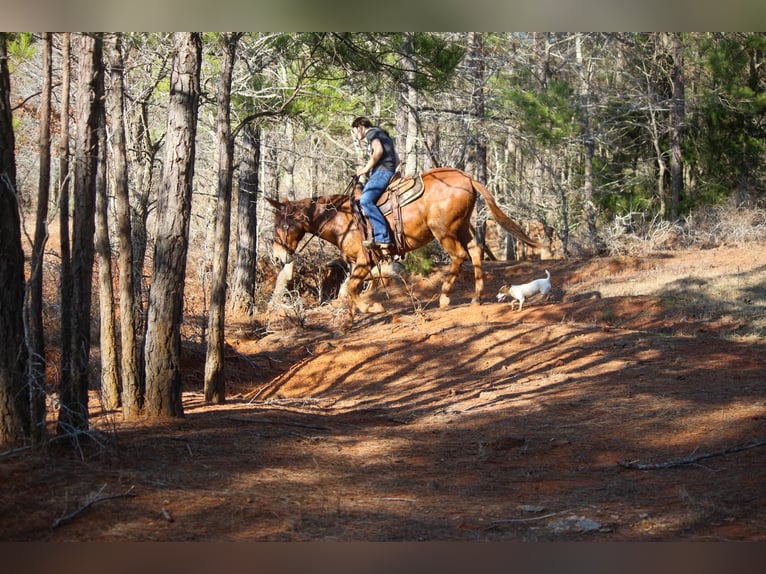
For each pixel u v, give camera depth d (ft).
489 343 39.88
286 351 45.70
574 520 17.22
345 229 47.65
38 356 19.77
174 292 26.09
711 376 31.22
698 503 18.15
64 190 20.27
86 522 15.66
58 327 39.58
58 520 15.42
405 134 64.80
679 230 78.23
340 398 35.40
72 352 20.58
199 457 21.40
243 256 56.59
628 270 60.39
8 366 19.52
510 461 23.13
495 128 74.23
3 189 19.17
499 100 71.00
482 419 28.17
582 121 79.25
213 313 31.83
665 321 43.27
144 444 22.02
